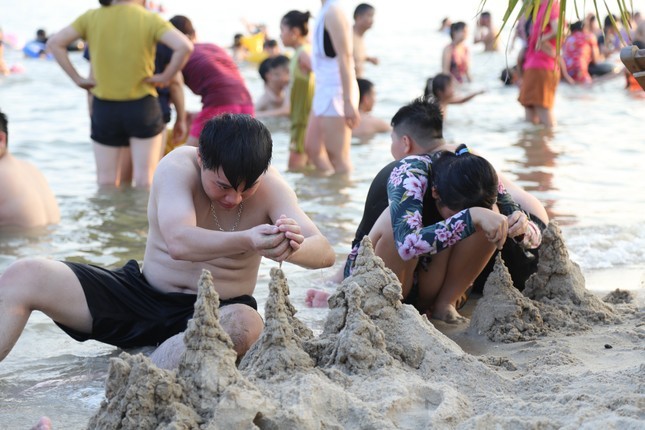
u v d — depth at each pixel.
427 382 2.93
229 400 2.50
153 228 3.85
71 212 6.64
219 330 2.72
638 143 9.47
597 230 5.88
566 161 8.48
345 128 8.07
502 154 8.91
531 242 3.99
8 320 3.49
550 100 10.78
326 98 8.00
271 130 10.85
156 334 3.79
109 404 2.57
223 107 8.11
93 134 7.51
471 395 2.92
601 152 8.97
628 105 12.70
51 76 15.62
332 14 7.68
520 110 12.39
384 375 2.91
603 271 4.99
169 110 8.05
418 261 4.16
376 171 8.34
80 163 8.58
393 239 4.01
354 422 2.61
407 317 3.22
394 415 2.69
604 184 7.41
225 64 8.27
